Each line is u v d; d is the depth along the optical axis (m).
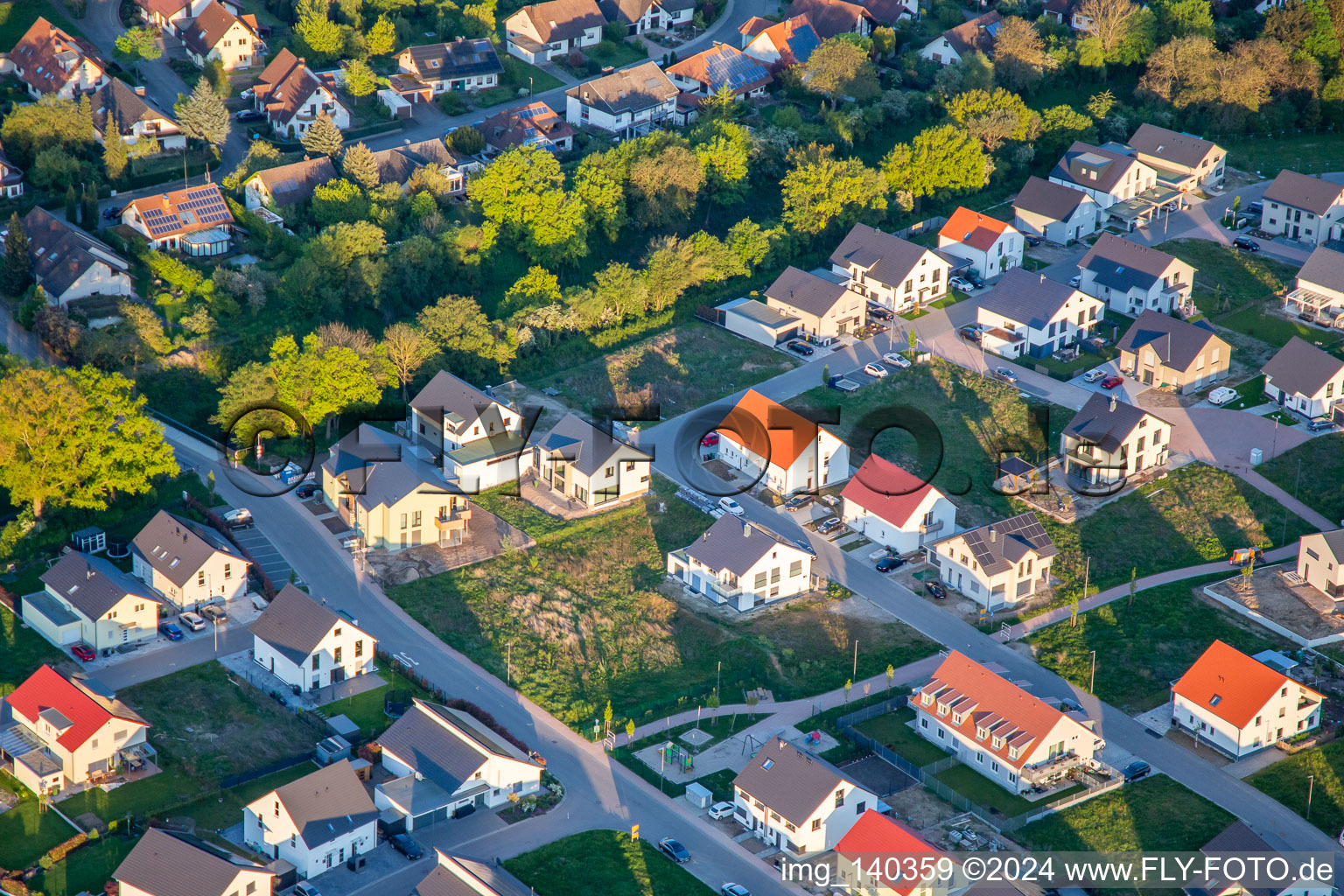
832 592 134.75
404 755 110.00
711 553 133.62
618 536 141.88
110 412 134.12
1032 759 110.94
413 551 137.75
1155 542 141.88
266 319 165.00
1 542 132.12
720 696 122.44
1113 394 164.75
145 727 111.25
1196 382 165.75
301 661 118.00
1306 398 158.75
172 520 132.12
